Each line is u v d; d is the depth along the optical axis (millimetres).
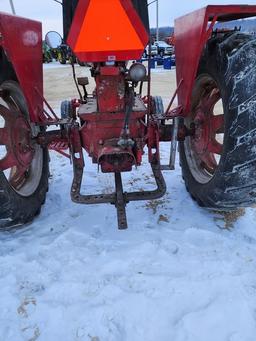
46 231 2725
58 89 10656
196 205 3004
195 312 1859
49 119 2779
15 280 2160
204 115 2736
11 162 2598
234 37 2207
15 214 2557
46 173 3158
